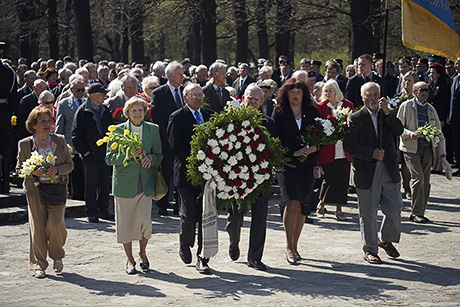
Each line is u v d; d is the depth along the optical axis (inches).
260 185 292.8
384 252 336.5
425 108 418.3
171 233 376.2
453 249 343.6
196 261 315.3
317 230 389.7
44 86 501.7
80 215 426.6
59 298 255.6
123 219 289.6
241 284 275.6
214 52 1056.2
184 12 1110.4
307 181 313.1
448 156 645.9
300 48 1694.1
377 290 269.3
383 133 316.2
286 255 320.5
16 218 401.7
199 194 290.4
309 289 269.3
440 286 277.3
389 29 1122.0
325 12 1112.8
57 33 1288.1
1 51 422.6
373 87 315.3
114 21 1291.8
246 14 1077.8
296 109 318.0
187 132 296.4
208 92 436.8
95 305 246.5
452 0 1025.5
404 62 580.4
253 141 289.6
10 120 427.5
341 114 319.3
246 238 363.9
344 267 305.9
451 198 500.1
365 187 314.0
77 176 449.1
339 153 411.2
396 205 318.0
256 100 310.0
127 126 295.4
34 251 289.6
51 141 291.6
